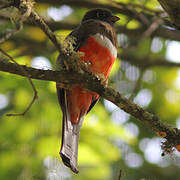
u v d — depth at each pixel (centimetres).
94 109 1166
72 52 712
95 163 1075
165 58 1466
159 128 755
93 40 872
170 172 1378
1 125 1113
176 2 731
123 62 1394
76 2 1259
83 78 740
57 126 1108
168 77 1450
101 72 880
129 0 1252
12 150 1070
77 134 887
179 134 757
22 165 1030
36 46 1341
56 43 671
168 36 1280
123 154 1274
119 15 1360
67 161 838
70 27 1291
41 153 1044
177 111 1410
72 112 891
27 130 1100
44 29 655
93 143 1101
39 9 1243
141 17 1270
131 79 1386
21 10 640
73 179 1088
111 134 1143
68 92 880
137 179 1291
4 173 1033
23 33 1352
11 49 1324
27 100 1141
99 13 1072
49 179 873
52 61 1327
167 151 769
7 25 1319
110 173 1147
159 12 1189
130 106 749
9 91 1170
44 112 1121
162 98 1423
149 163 1357
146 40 1484
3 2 716
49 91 1145
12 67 698
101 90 750
